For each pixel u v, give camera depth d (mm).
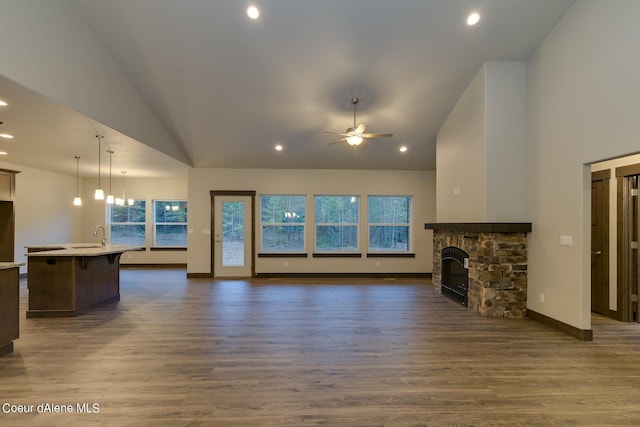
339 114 5535
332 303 5266
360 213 7867
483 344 3516
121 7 3596
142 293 5977
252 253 7688
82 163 6945
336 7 3664
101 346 3420
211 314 4629
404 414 2244
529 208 4480
